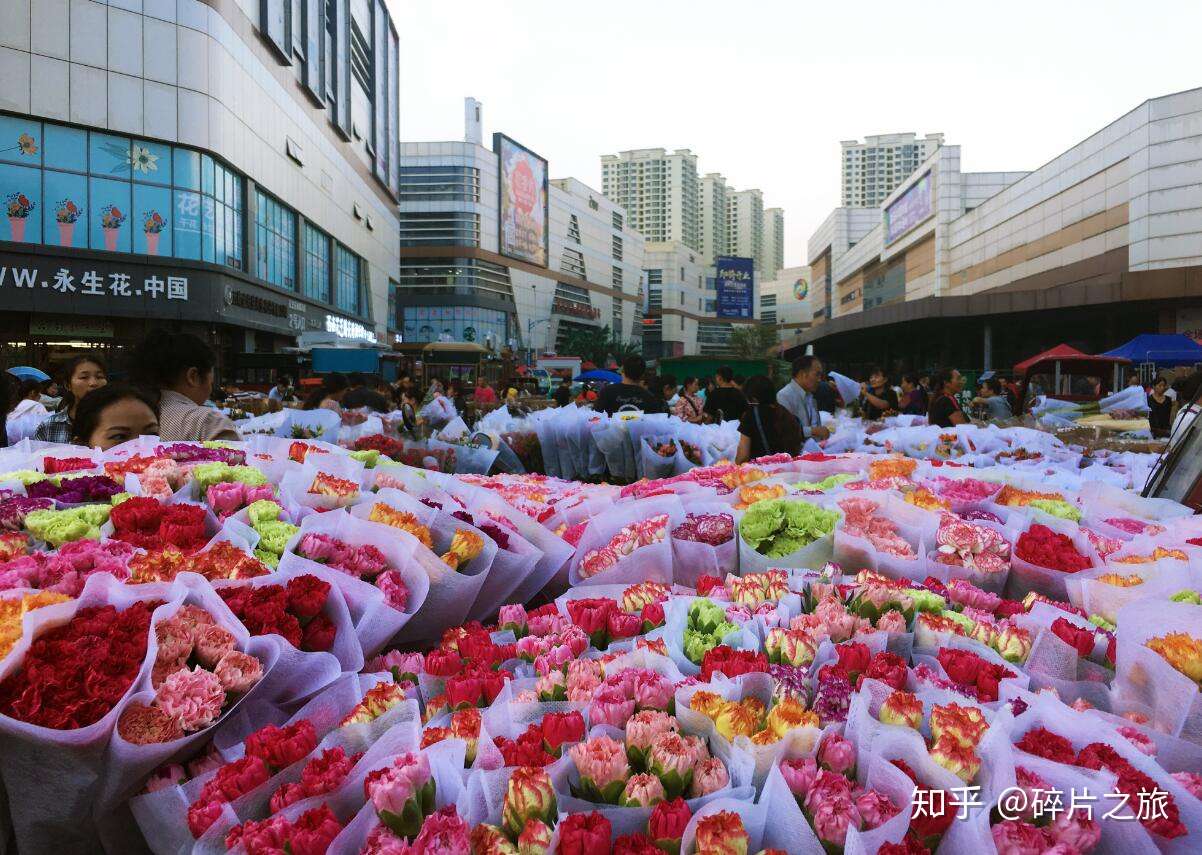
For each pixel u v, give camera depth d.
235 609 1.44
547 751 1.11
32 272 23.09
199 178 26.03
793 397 6.30
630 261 129.88
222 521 1.97
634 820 0.98
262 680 1.38
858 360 65.38
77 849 1.24
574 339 96.25
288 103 33.62
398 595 1.69
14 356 23.72
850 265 88.94
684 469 5.05
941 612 1.60
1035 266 46.09
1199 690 1.17
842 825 0.91
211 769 1.23
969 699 1.19
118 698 1.18
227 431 3.17
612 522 2.36
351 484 2.19
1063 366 14.85
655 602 1.68
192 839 1.10
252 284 29.80
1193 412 3.01
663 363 34.56
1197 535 2.10
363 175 48.25
